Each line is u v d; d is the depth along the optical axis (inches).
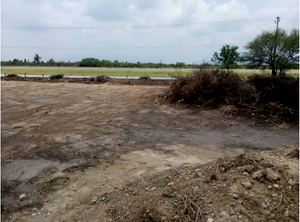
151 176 158.2
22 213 130.6
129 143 229.3
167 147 216.7
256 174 117.2
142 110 370.6
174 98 424.2
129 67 1706.4
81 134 258.8
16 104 421.7
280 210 97.4
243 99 348.5
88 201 136.8
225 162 144.5
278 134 248.4
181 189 125.5
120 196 136.3
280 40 824.3
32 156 203.3
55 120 318.7
